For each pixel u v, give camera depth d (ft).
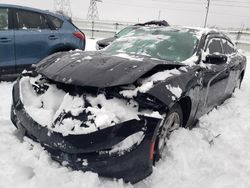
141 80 9.03
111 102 8.49
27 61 18.83
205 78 11.91
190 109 10.88
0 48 17.60
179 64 10.65
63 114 8.57
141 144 7.92
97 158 7.92
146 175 8.23
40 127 8.76
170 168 9.34
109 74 9.04
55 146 8.36
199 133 11.60
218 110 15.33
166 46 13.08
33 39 18.84
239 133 12.76
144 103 8.34
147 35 14.30
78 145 7.96
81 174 8.21
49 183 8.21
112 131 7.81
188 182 8.92
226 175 9.50
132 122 7.98
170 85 9.06
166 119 9.28
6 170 8.84
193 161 9.94
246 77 29.01
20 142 10.34
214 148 11.12
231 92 18.17
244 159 10.61
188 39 13.39
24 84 10.48
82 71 9.35
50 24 19.97
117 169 7.95
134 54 11.81
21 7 18.80
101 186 8.13
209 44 13.84
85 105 8.68
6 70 18.17
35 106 9.59
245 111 16.02
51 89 9.68
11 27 18.20
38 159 8.93
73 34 21.07
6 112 13.43
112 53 12.09
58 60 10.79
